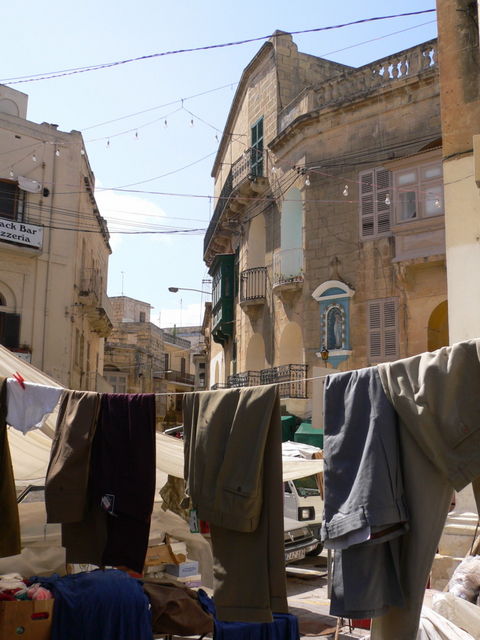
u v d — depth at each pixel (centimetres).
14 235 2461
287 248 2127
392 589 388
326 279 1919
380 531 382
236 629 611
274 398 437
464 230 832
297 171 2005
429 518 382
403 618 390
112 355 4991
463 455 371
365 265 1836
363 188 1867
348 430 410
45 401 530
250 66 2500
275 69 2298
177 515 865
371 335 1800
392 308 1770
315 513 1302
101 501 505
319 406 444
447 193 856
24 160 2569
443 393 378
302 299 1989
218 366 3125
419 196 1712
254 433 437
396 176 1762
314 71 2370
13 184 2544
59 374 2575
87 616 589
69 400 529
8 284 2502
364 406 408
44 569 775
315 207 1966
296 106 2117
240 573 431
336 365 1845
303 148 2023
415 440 390
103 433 514
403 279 1722
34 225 2514
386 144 1833
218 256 2708
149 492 496
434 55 1769
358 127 1897
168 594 675
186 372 6419
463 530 796
